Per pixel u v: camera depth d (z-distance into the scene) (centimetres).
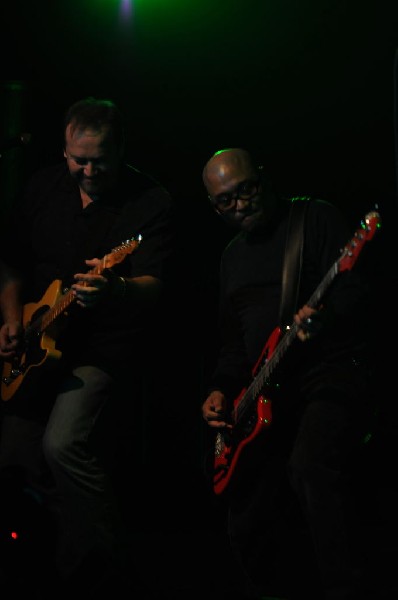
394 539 650
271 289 434
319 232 420
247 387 448
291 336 395
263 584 458
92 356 443
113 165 442
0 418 488
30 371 445
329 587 385
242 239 452
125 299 424
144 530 721
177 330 934
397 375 862
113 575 429
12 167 826
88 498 427
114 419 446
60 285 451
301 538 663
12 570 437
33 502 454
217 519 764
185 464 912
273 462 441
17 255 480
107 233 453
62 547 433
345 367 407
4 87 830
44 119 931
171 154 967
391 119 918
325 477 388
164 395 923
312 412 401
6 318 467
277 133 951
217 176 425
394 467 842
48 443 427
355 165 937
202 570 567
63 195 467
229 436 446
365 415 404
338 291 400
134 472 901
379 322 877
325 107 935
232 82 941
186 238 958
